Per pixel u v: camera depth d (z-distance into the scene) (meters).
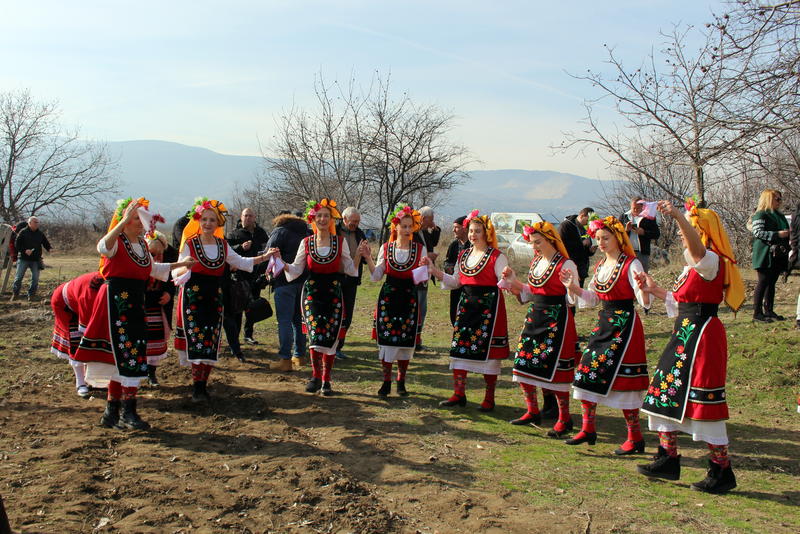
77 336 6.35
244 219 8.77
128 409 5.55
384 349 6.86
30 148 31.70
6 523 2.95
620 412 6.83
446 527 3.86
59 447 4.95
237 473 4.57
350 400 6.78
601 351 5.39
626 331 5.32
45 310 12.05
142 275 5.55
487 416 6.40
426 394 7.19
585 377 5.46
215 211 6.48
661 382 4.71
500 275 6.36
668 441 4.72
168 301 6.87
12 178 31.73
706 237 4.65
